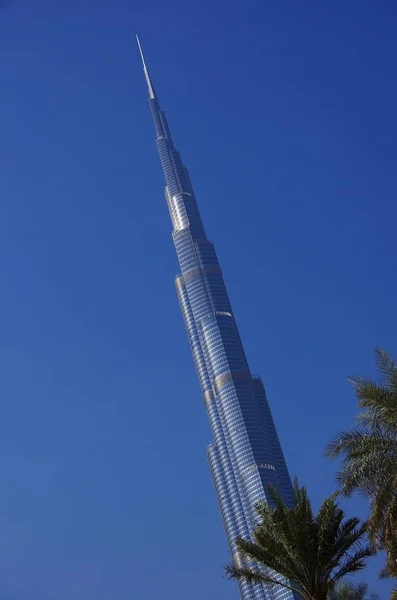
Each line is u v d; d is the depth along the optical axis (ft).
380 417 164.76
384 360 167.73
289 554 183.01
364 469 159.94
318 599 182.19
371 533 164.66
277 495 191.21
